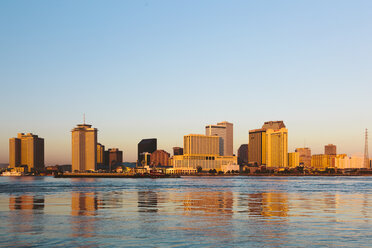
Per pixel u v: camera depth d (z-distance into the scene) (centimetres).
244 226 5888
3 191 15750
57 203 9675
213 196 12294
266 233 5325
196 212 7650
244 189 17588
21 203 9688
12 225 6016
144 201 10281
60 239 4988
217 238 5022
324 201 10288
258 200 10612
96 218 6775
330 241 4812
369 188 18762
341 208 8381
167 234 5284
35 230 5591
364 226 5856
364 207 8606
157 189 17638
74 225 6012
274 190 16500
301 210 7994
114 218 6781
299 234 5244
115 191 15662
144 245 4659
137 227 5828
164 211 7831
